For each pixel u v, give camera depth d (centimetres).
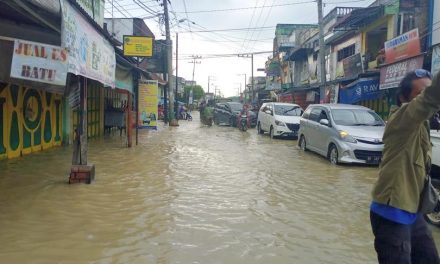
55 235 527
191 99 7650
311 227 588
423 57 1348
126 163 1099
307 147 1409
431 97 248
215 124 3109
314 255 486
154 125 1770
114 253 475
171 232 551
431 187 294
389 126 282
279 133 1922
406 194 278
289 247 508
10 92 1043
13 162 1016
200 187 825
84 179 822
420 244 296
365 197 771
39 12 573
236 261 462
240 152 1401
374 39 2164
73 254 469
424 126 287
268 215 642
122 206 668
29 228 550
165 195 750
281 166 1112
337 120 1214
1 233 528
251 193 785
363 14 1952
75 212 627
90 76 724
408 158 279
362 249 508
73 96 834
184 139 1844
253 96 5716
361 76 1816
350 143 1104
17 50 541
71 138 1422
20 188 764
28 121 1148
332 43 2619
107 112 1898
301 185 869
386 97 1752
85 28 686
